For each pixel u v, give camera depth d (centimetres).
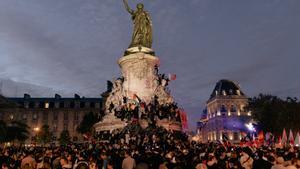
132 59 4312
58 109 10100
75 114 10056
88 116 7944
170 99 4362
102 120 4225
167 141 3133
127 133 3400
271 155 1517
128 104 3856
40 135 8581
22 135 7750
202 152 2095
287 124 6338
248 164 1444
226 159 1425
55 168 1345
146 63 4341
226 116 10838
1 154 1759
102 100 10194
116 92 4375
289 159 1313
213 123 11169
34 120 10012
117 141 3316
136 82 4266
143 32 4594
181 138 3775
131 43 4622
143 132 3441
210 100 11750
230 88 11244
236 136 10544
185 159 1404
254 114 7019
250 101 7644
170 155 1669
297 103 6488
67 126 9962
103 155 1608
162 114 3853
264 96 7081
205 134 11781
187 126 4294
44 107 10231
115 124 3884
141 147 2467
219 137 10731
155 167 1462
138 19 4631
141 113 3750
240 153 1844
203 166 1159
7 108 9950
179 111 4209
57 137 9856
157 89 4297
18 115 10019
